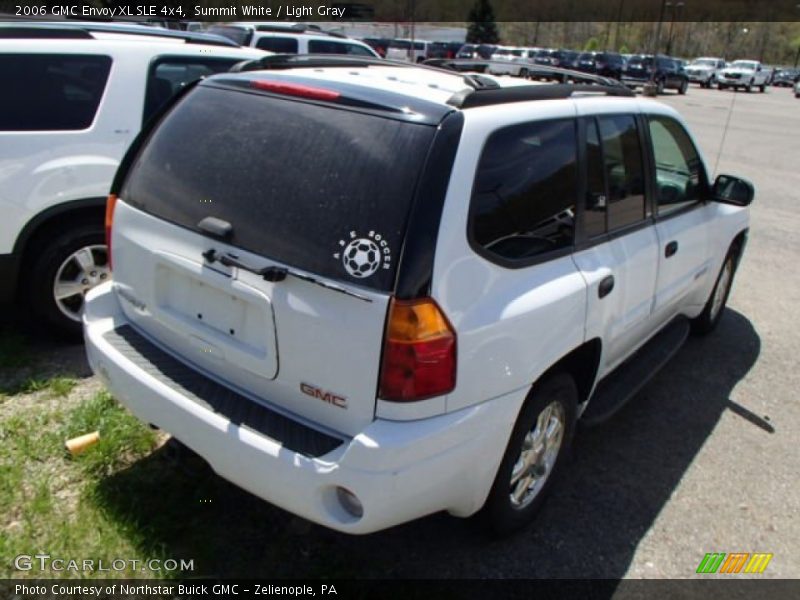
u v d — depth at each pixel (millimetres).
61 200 3994
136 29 4824
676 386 4359
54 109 4008
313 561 2643
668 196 3791
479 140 2283
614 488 3273
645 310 3539
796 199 10469
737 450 3686
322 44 12602
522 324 2387
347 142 2230
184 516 2791
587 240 2898
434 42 34094
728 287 5188
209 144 2547
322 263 2146
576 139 2826
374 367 2094
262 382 2367
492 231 2334
